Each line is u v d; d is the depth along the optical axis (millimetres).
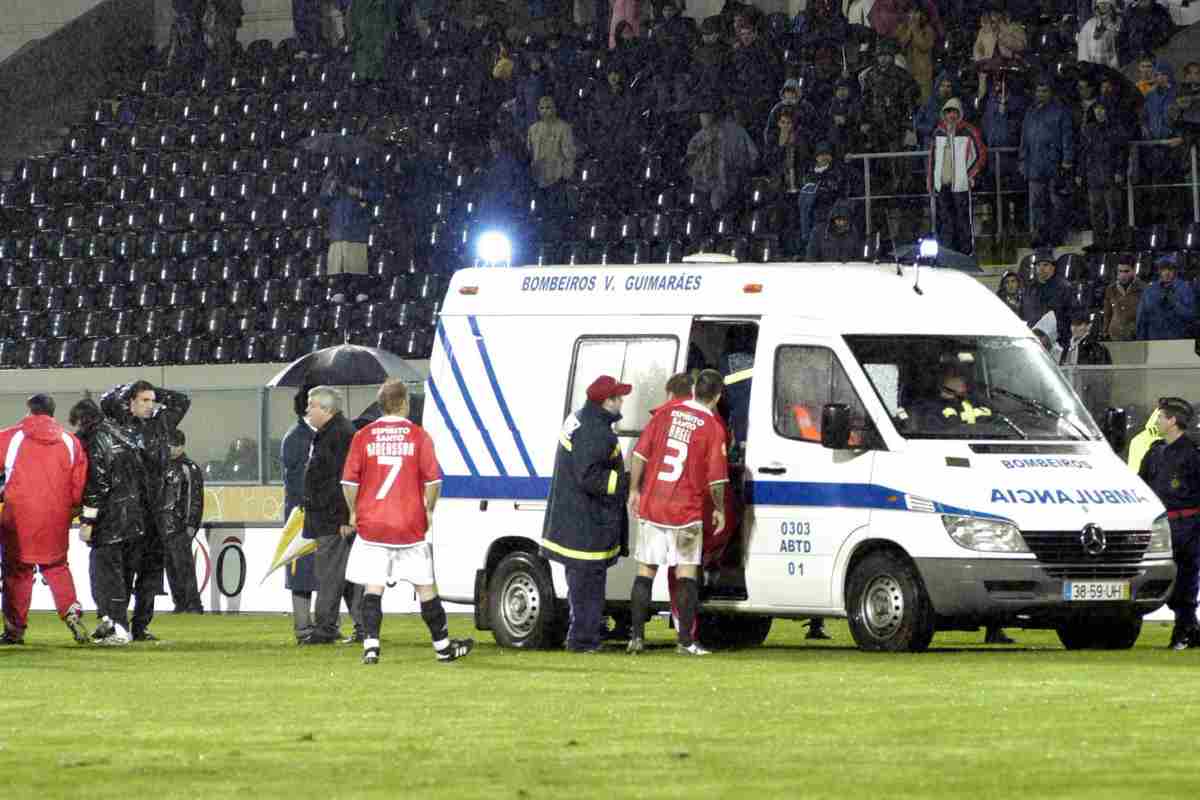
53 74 107625
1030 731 24750
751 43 83375
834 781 20344
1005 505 37781
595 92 86750
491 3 98750
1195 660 36781
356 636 44531
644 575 39312
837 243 71812
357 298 87562
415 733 25219
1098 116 71125
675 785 20141
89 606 62875
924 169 76000
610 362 41969
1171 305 65062
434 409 44062
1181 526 40688
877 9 81188
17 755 23328
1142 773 20750
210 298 91938
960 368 39781
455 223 88688
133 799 19641
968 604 37688
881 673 33656
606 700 29391
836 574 39031
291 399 63656
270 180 96562
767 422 40156
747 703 28641
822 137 79000
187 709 28750
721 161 80812
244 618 57500
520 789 19984
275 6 107438
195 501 60812
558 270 43188
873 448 38844
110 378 84125
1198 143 71188
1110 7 77688
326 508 43562
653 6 90312
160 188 99188
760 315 40688
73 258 98312
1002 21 79250
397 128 92562
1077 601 37969
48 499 44688
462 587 43375
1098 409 51875
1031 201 71562
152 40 110812
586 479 39312
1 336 95125
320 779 20938
